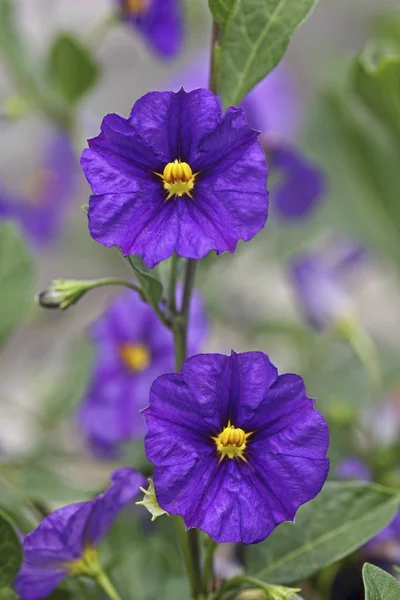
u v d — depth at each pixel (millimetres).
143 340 458
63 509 361
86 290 373
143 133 349
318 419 347
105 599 408
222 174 348
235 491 347
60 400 547
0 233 446
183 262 374
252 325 625
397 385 569
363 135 530
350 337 533
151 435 343
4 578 367
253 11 367
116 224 348
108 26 542
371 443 475
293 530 379
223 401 348
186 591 415
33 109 548
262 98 533
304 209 538
